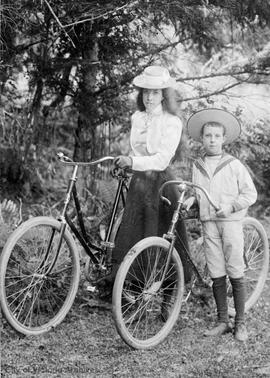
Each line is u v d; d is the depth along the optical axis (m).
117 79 5.26
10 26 4.57
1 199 5.72
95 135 5.64
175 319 3.87
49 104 5.88
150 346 3.68
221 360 3.52
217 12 5.20
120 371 3.33
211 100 5.53
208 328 4.00
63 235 3.76
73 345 3.63
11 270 3.95
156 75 3.81
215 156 3.91
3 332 3.69
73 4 4.56
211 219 3.88
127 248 3.85
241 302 3.89
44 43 5.02
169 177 3.93
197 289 4.25
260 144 6.10
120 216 4.07
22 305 3.79
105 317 4.02
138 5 4.51
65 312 3.86
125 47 5.15
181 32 5.37
